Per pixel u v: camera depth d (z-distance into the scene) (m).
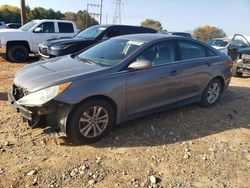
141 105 5.13
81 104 4.40
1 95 6.87
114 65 4.83
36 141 4.62
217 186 3.78
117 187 3.64
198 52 6.18
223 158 4.46
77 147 4.52
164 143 4.80
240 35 14.77
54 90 4.24
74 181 3.71
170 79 5.45
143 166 4.11
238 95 7.93
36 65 5.27
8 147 4.42
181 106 5.99
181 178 3.89
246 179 3.96
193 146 4.77
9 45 13.26
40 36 13.80
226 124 5.76
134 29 11.49
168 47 5.59
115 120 4.90
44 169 3.92
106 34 10.91
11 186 3.55
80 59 5.45
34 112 4.30
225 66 6.66
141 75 5.00
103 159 4.22
